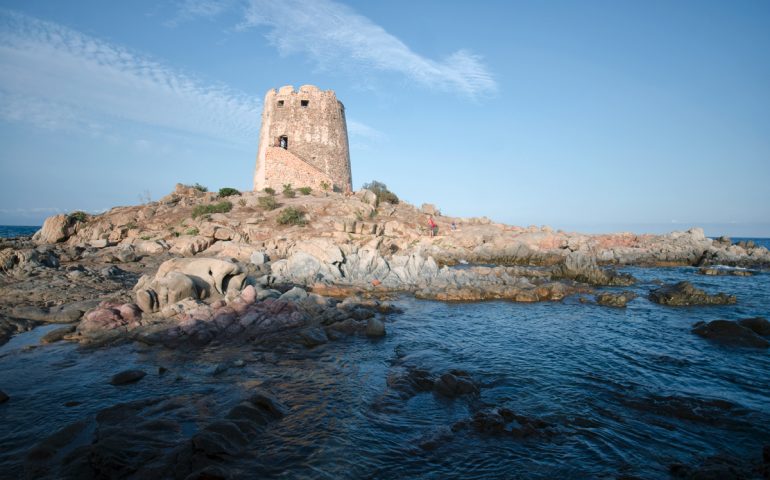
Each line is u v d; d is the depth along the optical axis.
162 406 9.21
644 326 17.58
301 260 26.31
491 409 9.20
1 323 15.20
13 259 24.34
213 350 13.39
